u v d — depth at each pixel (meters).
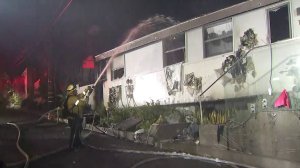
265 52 11.90
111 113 17.73
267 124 9.91
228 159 9.97
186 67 15.27
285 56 11.39
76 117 11.14
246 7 12.65
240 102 12.30
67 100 11.16
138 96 18.52
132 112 16.30
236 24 13.16
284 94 9.70
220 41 13.98
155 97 17.20
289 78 11.15
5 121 20.55
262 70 11.91
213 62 14.03
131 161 9.73
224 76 13.22
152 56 17.56
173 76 15.97
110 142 13.16
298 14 11.37
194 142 11.66
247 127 10.34
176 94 15.79
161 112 14.55
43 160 9.97
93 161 9.79
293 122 9.38
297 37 11.23
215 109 13.84
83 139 13.88
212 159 9.86
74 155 10.60
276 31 12.20
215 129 10.97
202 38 14.59
